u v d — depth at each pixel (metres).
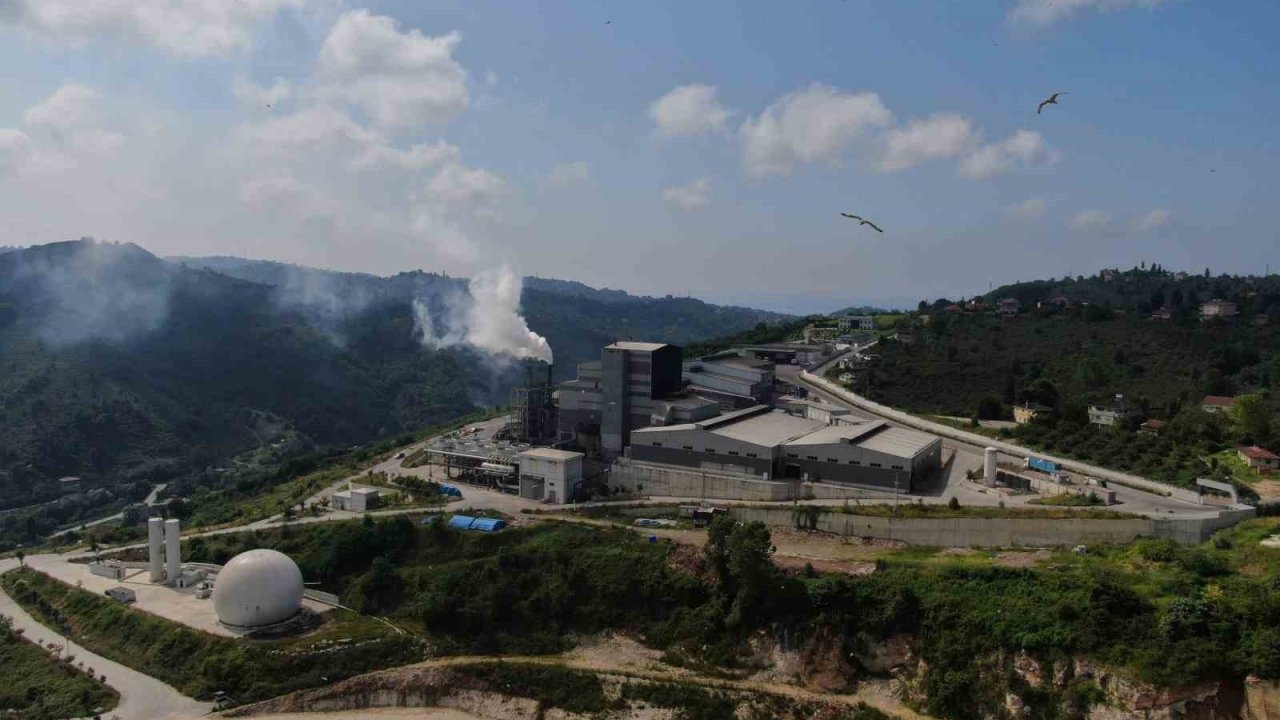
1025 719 84.62
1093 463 135.25
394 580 124.44
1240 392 183.38
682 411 153.12
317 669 107.44
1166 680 77.88
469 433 198.88
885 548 114.81
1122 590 86.38
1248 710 75.62
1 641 122.44
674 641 106.12
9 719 104.00
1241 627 79.19
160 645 114.25
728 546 106.38
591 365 170.38
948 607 94.06
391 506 148.25
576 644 110.38
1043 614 89.06
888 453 128.12
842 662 96.69
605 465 154.50
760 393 182.00
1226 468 124.69
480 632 113.69
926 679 91.69
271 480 191.12
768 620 102.62
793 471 137.00
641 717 96.38
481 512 138.75
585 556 118.38
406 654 110.50
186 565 139.50
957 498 123.25
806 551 115.31
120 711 102.12
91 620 124.50
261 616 115.38
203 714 101.81
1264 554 91.75
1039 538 109.19
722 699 95.94
